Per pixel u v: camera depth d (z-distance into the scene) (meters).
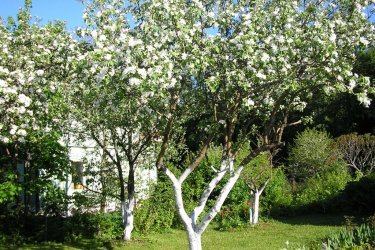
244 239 11.56
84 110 9.79
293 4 6.50
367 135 22.09
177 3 6.02
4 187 9.81
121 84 5.76
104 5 6.47
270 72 6.36
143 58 5.66
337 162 20.50
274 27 6.45
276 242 10.97
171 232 13.20
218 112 7.65
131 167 11.37
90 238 11.57
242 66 6.52
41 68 8.91
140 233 12.44
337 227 12.81
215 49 6.00
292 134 28.19
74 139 12.21
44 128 9.84
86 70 5.66
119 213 12.75
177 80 6.32
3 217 11.26
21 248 10.14
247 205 14.88
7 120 8.02
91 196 12.33
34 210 12.66
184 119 8.41
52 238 11.23
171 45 6.39
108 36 5.82
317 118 27.75
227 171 7.97
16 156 10.77
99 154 12.62
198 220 14.05
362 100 6.26
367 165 21.67
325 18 6.68
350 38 6.75
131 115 8.74
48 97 8.48
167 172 7.32
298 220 14.78
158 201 13.29
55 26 9.19
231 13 6.50
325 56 6.21
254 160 13.71
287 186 18.64
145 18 6.28
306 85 6.82
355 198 15.41
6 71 7.62
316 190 17.38
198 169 15.49
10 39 8.99
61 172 10.72
